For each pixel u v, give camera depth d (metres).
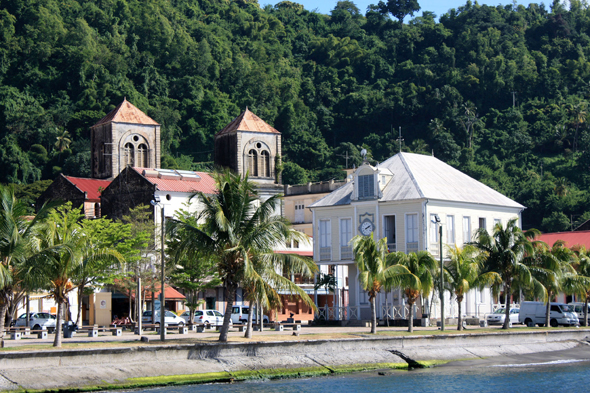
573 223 161.38
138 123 110.44
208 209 44.47
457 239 65.50
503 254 57.06
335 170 191.62
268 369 44.16
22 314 66.19
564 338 61.53
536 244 59.38
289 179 181.62
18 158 170.88
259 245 44.44
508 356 54.62
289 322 70.50
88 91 194.75
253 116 120.06
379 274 50.97
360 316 65.31
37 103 194.00
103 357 39.12
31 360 36.72
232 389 39.50
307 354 46.75
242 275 44.34
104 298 63.56
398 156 69.38
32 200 137.38
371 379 44.19
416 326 60.81
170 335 53.50
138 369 39.81
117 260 42.97
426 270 52.19
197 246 44.09
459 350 53.38
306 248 86.75
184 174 87.31
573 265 69.38
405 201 63.47
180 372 41.09
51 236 41.53
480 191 70.69
